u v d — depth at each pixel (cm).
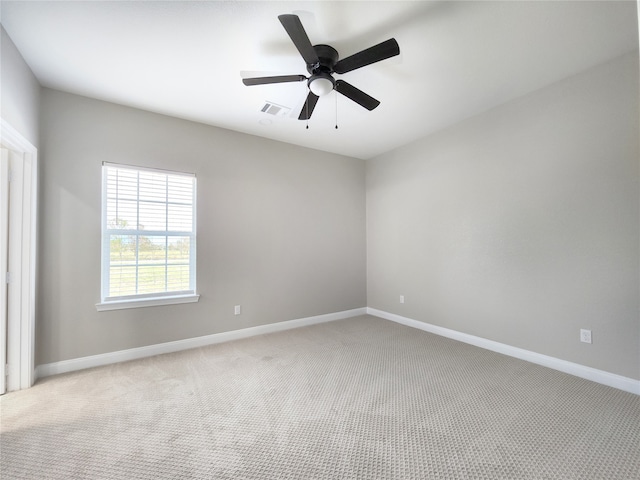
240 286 355
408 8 176
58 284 258
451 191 347
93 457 154
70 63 225
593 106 236
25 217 231
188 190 325
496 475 142
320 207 425
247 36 198
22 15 177
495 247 304
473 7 176
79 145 269
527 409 198
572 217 249
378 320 431
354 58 187
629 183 220
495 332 304
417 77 249
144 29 191
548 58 225
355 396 216
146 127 301
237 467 148
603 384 231
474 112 314
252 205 366
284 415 193
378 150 432
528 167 277
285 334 367
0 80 186
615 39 204
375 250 458
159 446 163
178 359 287
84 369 264
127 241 292
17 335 227
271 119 324
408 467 147
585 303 242
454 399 211
